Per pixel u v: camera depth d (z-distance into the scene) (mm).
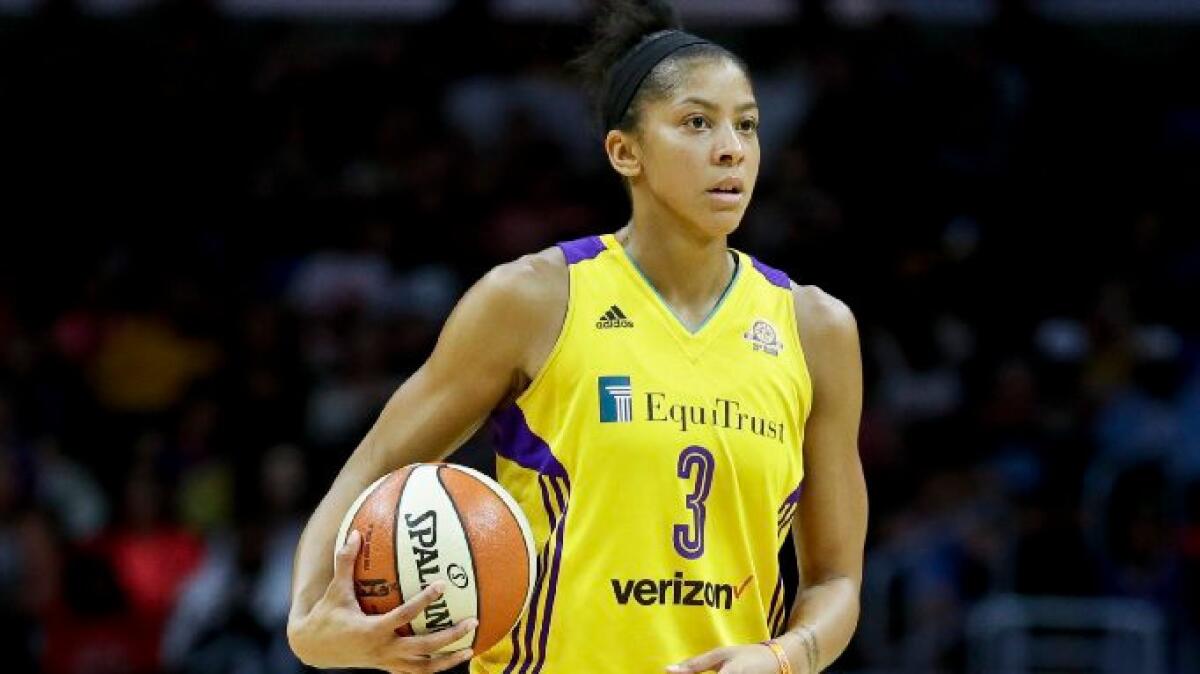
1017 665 30625
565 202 42281
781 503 13898
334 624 12461
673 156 13656
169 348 39594
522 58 45219
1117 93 44812
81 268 41812
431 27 45781
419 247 41562
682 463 13383
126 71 44719
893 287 38750
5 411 35719
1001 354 37938
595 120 14688
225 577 32281
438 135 43938
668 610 13312
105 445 37062
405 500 12656
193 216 42906
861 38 44438
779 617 14133
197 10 45938
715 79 13742
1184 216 42469
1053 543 31656
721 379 13672
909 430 35469
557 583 13367
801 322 14430
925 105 43188
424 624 12445
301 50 46406
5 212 42750
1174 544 32625
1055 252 40812
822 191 42094
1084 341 38594
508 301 13648
